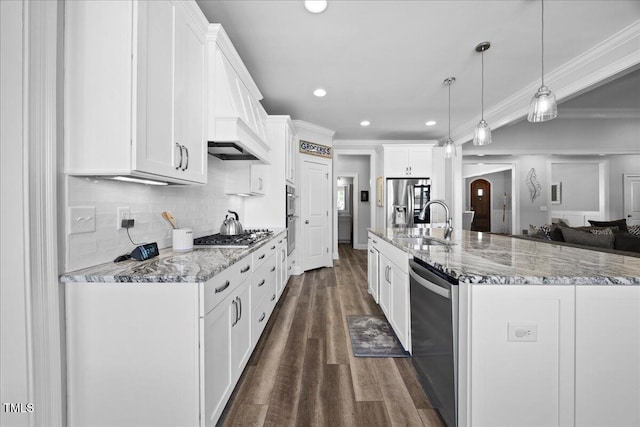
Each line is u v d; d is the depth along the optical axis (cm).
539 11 210
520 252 171
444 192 557
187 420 119
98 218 138
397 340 231
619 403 110
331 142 533
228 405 156
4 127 104
